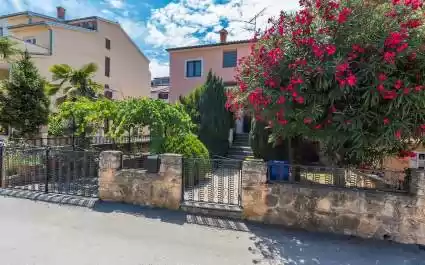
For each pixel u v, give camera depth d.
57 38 19.09
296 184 5.25
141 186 6.20
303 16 4.84
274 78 4.82
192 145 8.85
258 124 9.69
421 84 4.30
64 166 7.38
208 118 13.08
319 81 4.45
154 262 3.96
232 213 5.58
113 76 24.12
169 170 5.99
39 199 6.55
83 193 6.83
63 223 5.28
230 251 4.35
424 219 4.62
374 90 4.23
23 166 7.61
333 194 5.03
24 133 11.16
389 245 4.63
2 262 3.87
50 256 4.06
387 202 4.79
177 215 5.71
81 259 3.99
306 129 5.03
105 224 5.27
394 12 4.49
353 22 4.53
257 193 5.43
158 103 8.95
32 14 22.03
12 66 12.11
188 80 20.34
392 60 4.14
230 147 14.03
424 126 4.32
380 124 4.46
